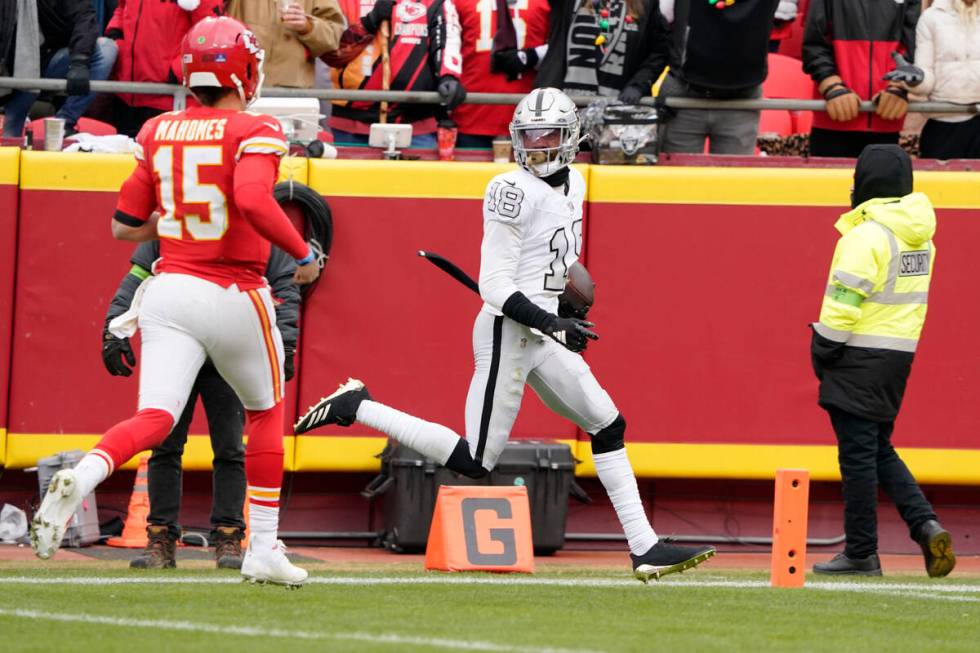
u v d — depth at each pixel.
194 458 32.06
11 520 31.55
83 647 15.15
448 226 32.53
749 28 32.88
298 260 18.94
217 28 19.41
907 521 27.53
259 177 18.48
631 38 33.88
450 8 34.84
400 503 30.98
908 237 26.88
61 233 31.83
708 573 28.03
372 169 32.31
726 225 32.88
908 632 18.47
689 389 32.88
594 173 32.72
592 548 33.53
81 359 31.88
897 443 33.06
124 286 24.81
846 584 25.02
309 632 16.55
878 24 34.34
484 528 26.73
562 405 22.55
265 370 19.53
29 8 33.34
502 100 33.53
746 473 32.94
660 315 32.88
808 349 32.97
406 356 32.44
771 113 40.38
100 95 36.53
